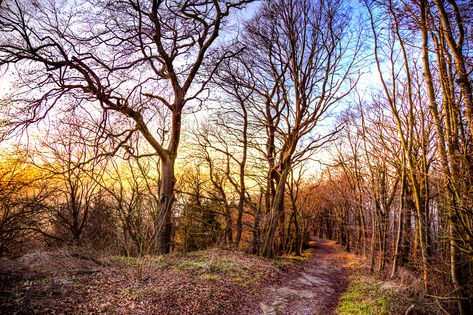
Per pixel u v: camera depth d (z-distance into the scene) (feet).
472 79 24.26
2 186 39.17
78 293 22.06
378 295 36.42
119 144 46.55
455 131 25.66
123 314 20.25
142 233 37.52
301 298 33.58
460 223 24.16
